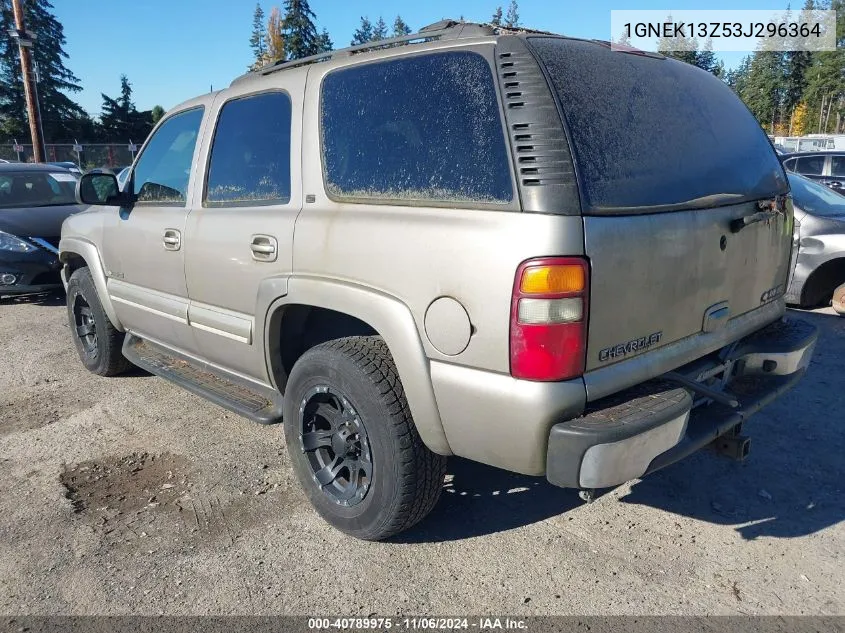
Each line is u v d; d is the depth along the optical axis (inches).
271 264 119.6
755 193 116.6
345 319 128.0
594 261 85.0
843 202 279.6
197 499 130.3
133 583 105.0
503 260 85.6
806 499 128.3
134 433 161.3
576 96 90.7
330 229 108.1
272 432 161.2
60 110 2397.9
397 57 105.1
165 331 158.2
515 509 125.6
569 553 112.0
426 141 98.3
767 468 140.1
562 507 126.2
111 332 189.3
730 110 123.1
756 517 122.4
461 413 92.9
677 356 100.3
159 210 153.5
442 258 91.7
